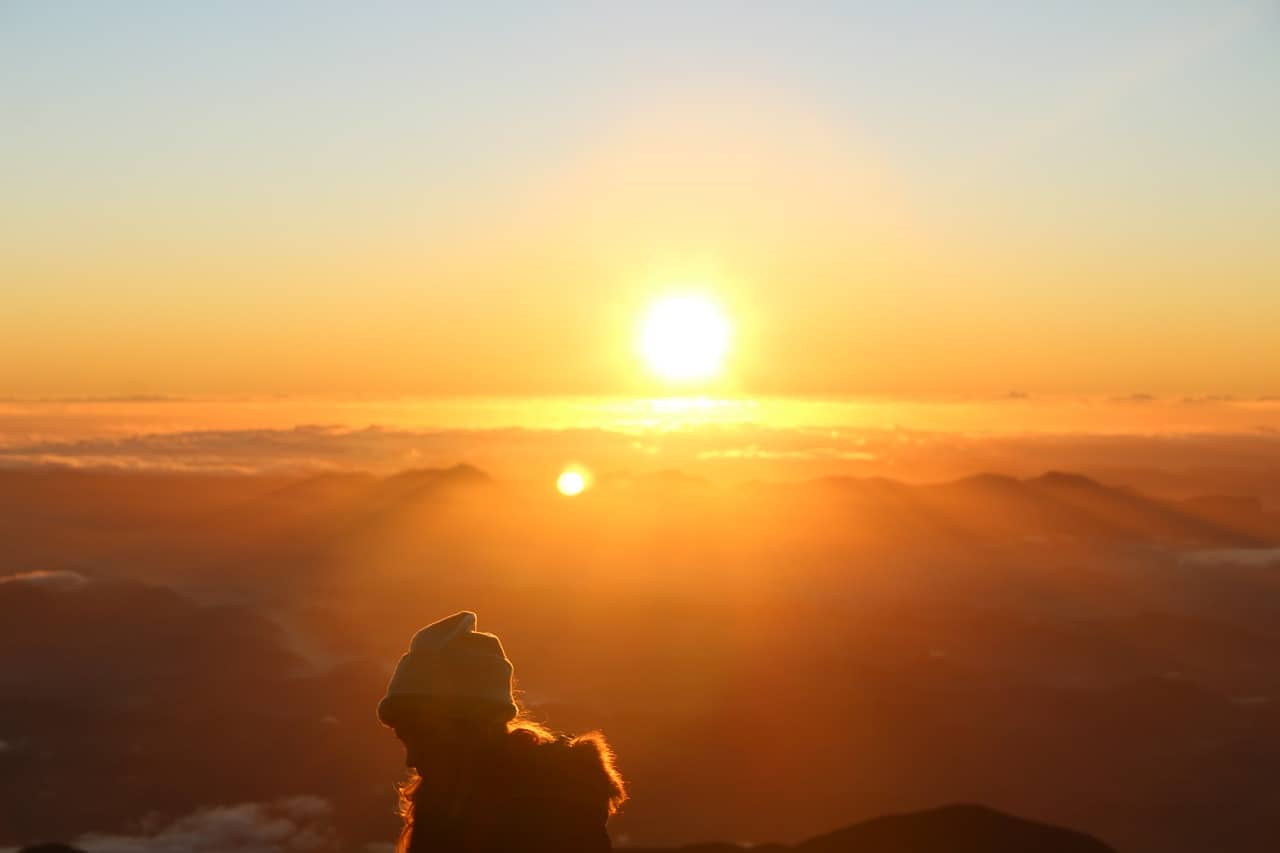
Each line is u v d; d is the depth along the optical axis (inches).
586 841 132.3
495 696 135.5
